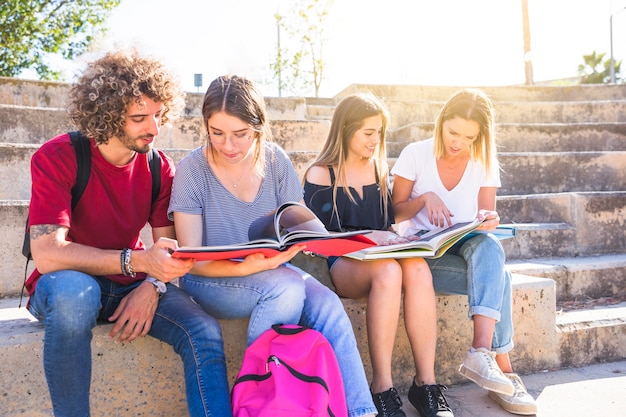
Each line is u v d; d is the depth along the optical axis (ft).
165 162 6.13
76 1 33.06
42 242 5.08
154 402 6.13
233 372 6.50
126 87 5.03
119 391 5.98
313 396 4.87
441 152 7.72
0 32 30.48
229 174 6.16
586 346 8.49
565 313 9.55
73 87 5.26
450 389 7.56
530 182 14.67
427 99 22.57
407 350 7.41
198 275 5.90
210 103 5.55
